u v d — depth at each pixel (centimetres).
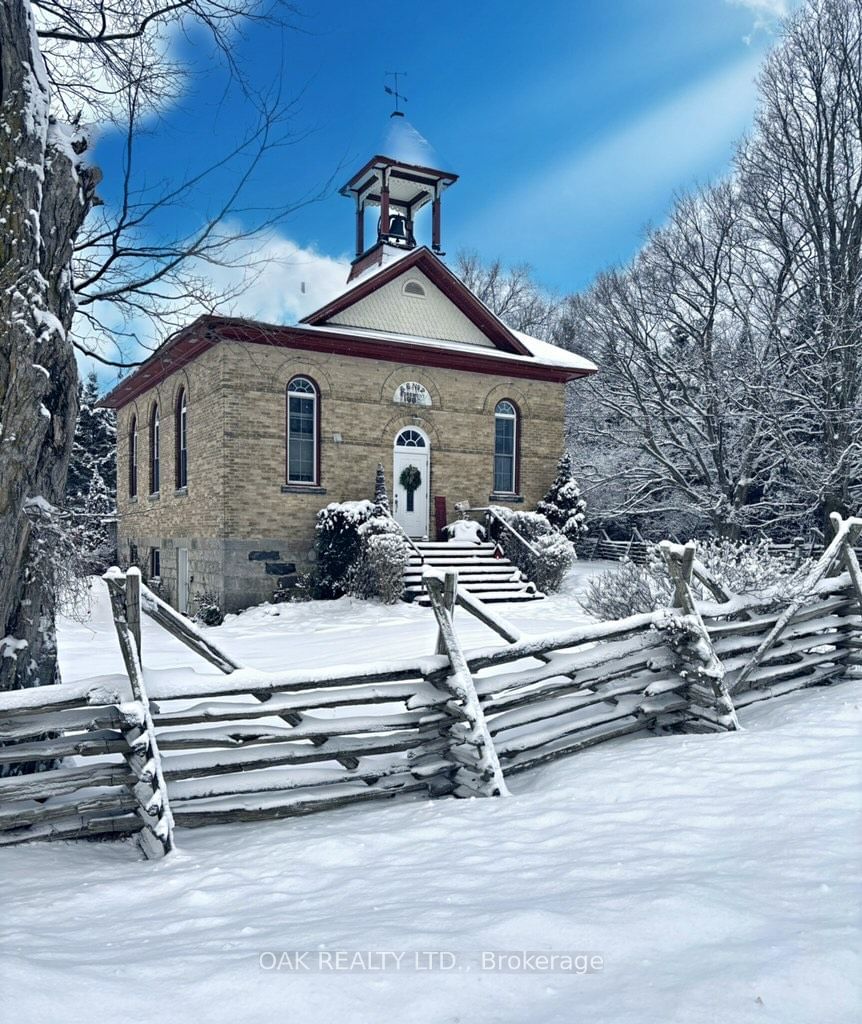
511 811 449
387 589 1634
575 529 2097
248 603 1738
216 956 266
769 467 2405
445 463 2022
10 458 448
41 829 435
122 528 2623
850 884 284
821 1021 195
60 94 687
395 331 2009
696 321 2753
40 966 256
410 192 2312
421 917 288
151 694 461
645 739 611
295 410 1839
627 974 230
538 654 595
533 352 2195
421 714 539
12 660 483
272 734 493
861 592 779
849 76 2195
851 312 2177
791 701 695
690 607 645
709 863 326
